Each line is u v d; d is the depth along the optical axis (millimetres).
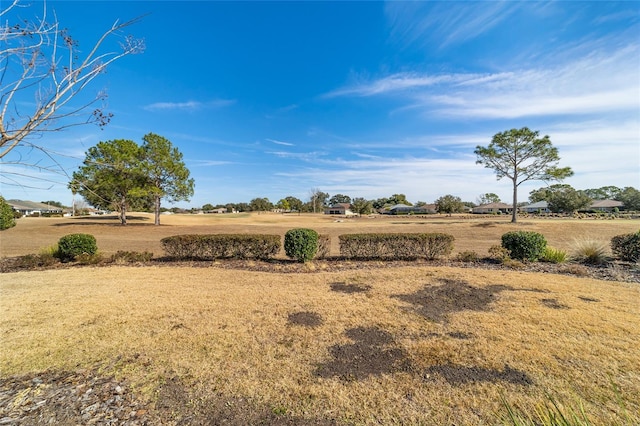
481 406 2324
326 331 3768
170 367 2957
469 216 50062
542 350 3156
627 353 3059
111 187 16828
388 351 3238
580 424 1820
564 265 7516
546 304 4574
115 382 2717
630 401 2309
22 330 3807
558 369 2795
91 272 7250
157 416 2266
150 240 16688
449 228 22359
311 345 3402
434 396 2465
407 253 8727
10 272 7383
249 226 28281
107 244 14445
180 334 3689
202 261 8727
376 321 4070
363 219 45375
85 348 3344
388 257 8805
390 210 83438
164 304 4789
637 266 7012
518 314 4188
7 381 2725
